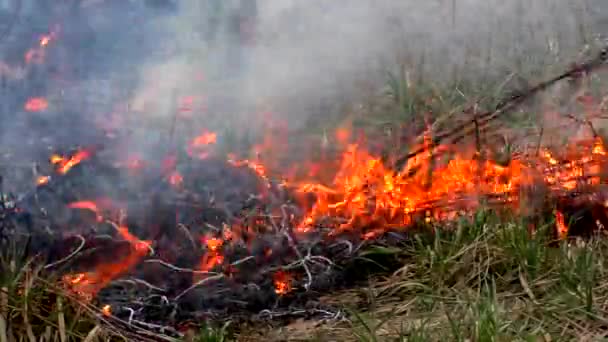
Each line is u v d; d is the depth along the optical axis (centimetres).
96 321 481
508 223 566
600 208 586
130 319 502
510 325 478
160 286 545
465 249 551
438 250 557
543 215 589
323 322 514
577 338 475
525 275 534
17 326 468
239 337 501
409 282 543
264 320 519
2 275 489
